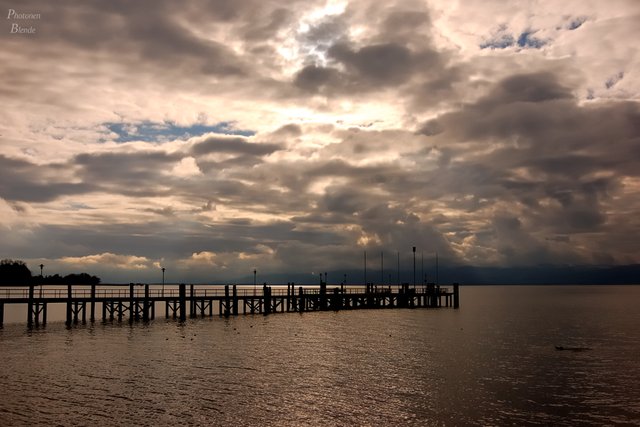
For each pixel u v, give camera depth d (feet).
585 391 139.23
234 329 254.88
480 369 165.17
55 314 355.56
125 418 112.88
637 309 479.82
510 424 112.68
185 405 122.31
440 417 116.37
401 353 193.06
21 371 154.10
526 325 309.42
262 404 123.75
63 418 112.47
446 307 454.81
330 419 114.01
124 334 230.48
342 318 323.16
